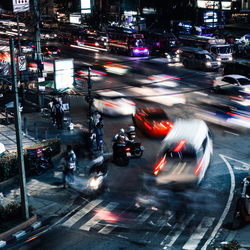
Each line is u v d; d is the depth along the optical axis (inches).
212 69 1541.6
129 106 1064.8
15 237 453.1
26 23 2434.8
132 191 573.6
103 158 679.7
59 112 878.4
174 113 984.9
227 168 652.1
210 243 433.1
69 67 1010.1
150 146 768.9
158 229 466.3
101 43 2076.8
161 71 1558.8
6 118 915.4
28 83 1266.0
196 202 534.3
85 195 565.9
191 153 589.0
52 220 497.4
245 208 482.6
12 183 610.5
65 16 2753.4
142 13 2687.0
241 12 2682.1
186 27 2345.0
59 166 673.6
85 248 426.9
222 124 899.4
